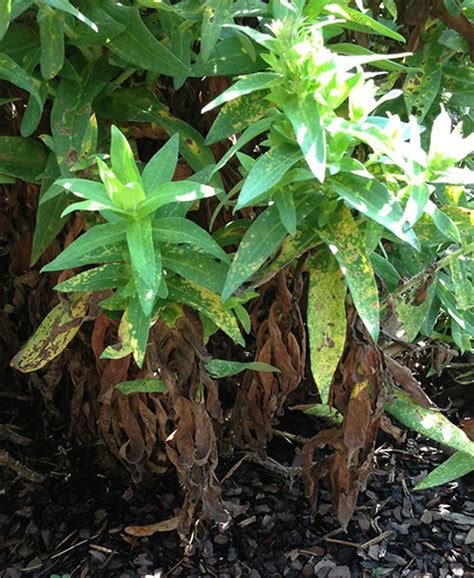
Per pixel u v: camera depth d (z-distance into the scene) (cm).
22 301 92
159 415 81
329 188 62
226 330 66
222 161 60
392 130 60
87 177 67
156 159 62
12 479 99
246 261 61
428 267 75
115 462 98
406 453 107
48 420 104
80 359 90
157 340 73
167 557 91
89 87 70
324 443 84
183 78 68
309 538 94
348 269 62
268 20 68
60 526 94
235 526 95
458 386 112
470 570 92
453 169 62
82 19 59
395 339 77
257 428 91
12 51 68
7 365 102
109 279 65
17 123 78
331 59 58
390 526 97
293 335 81
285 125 60
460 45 81
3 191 84
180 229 61
